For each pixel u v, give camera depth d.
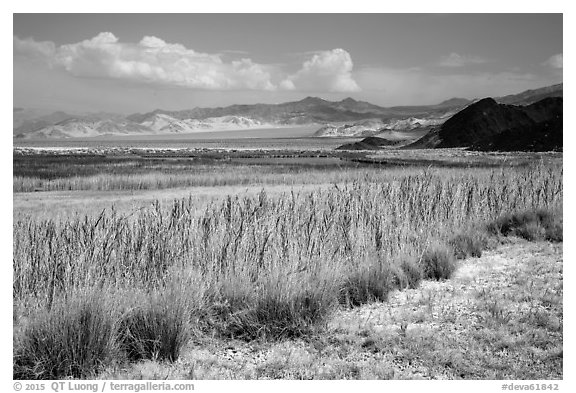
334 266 7.15
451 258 8.59
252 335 6.05
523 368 5.13
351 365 5.24
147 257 6.91
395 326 6.21
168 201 18.94
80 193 24.50
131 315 5.79
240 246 7.41
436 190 11.97
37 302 6.00
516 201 13.02
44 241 7.12
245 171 37.88
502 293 7.37
